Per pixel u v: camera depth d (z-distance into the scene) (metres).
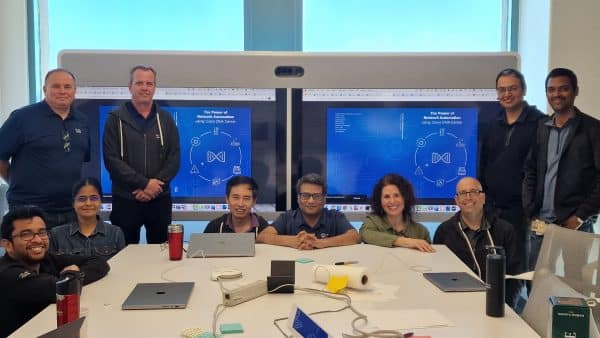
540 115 3.18
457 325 1.54
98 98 3.55
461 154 3.68
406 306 1.71
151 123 3.17
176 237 2.31
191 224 3.94
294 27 3.97
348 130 3.65
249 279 2.02
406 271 2.14
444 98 3.64
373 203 2.82
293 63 3.58
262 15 3.95
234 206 2.81
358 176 3.69
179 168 3.33
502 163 3.25
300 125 3.63
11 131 2.98
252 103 3.61
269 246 2.60
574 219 2.91
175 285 1.90
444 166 3.69
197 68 3.56
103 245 2.81
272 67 3.58
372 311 1.66
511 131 3.23
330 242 2.62
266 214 3.67
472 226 2.74
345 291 1.88
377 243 2.63
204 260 2.32
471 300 1.77
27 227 2.08
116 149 3.12
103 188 3.60
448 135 3.67
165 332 1.48
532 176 3.13
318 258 2.36
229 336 1.45
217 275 2.01
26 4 3.99
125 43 4.11
